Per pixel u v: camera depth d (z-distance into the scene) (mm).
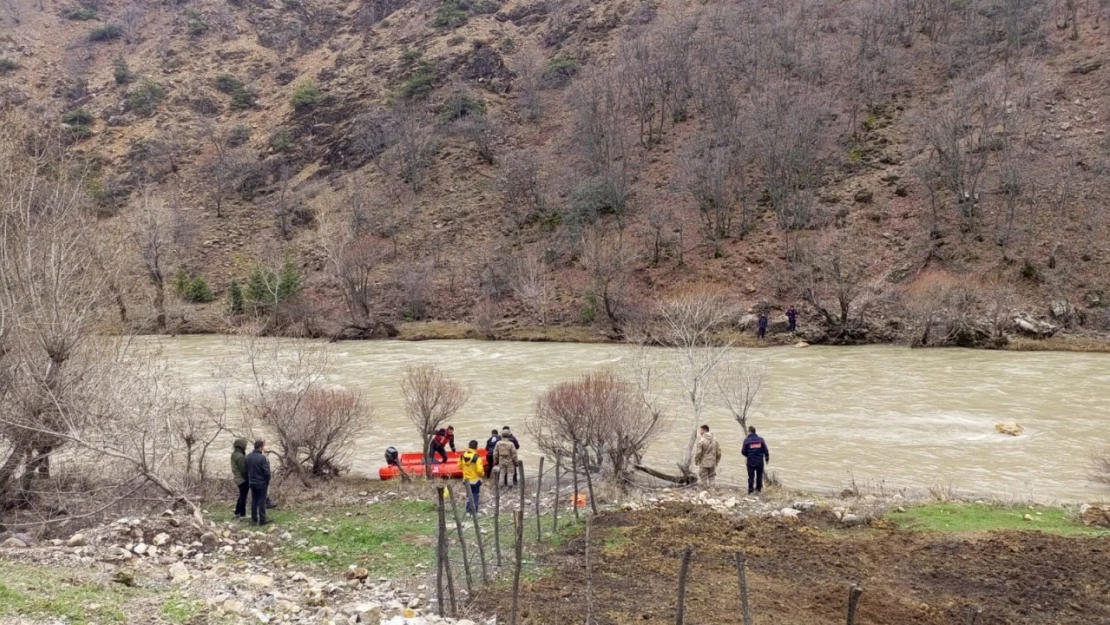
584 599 9570
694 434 17469
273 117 90312
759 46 68750
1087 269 42375
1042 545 11438
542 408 19016
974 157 50750
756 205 54750
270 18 108062
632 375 30562
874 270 46250
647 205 57812
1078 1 64188
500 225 62000
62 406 13055
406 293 55094
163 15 109625
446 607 9406
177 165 81688
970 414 24234
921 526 12742
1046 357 35031
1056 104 53688
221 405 23812
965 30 62438
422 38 95812
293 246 66188
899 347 39219
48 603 7535
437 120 76875
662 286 49281
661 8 87812
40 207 14445
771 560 11070
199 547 12094
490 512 14414
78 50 102062
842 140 56938
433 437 19391
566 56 84125
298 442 17219
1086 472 18047
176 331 52750
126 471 14422
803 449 20406
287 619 8211
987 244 45062
